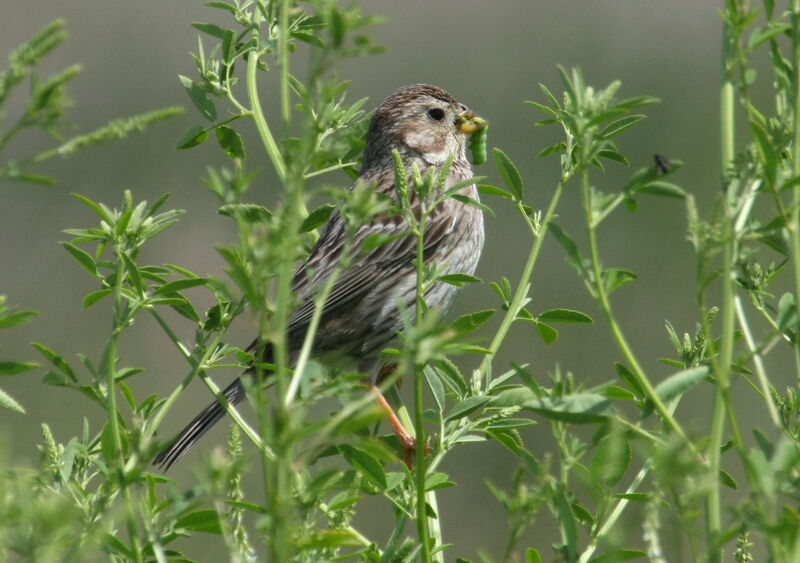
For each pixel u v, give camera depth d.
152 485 5.24
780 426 4.48
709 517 4.34
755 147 4.60
